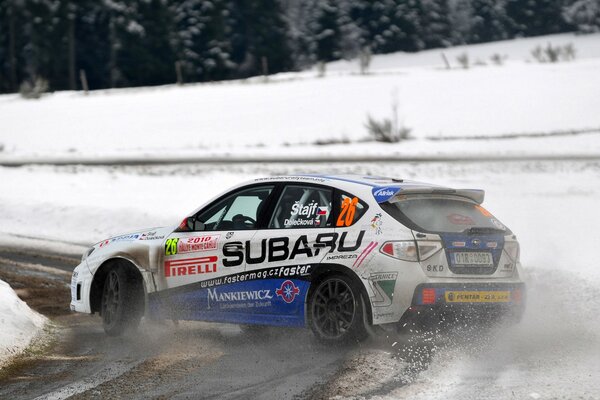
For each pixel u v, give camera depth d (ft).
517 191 254.68
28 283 146.00
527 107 507.30
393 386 73.92
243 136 487.61
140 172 343.26
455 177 291.58
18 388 79.56
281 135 481.87
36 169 365.20
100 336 104.99
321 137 466.29
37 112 638.94
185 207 244.22
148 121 565.12
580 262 149.59
